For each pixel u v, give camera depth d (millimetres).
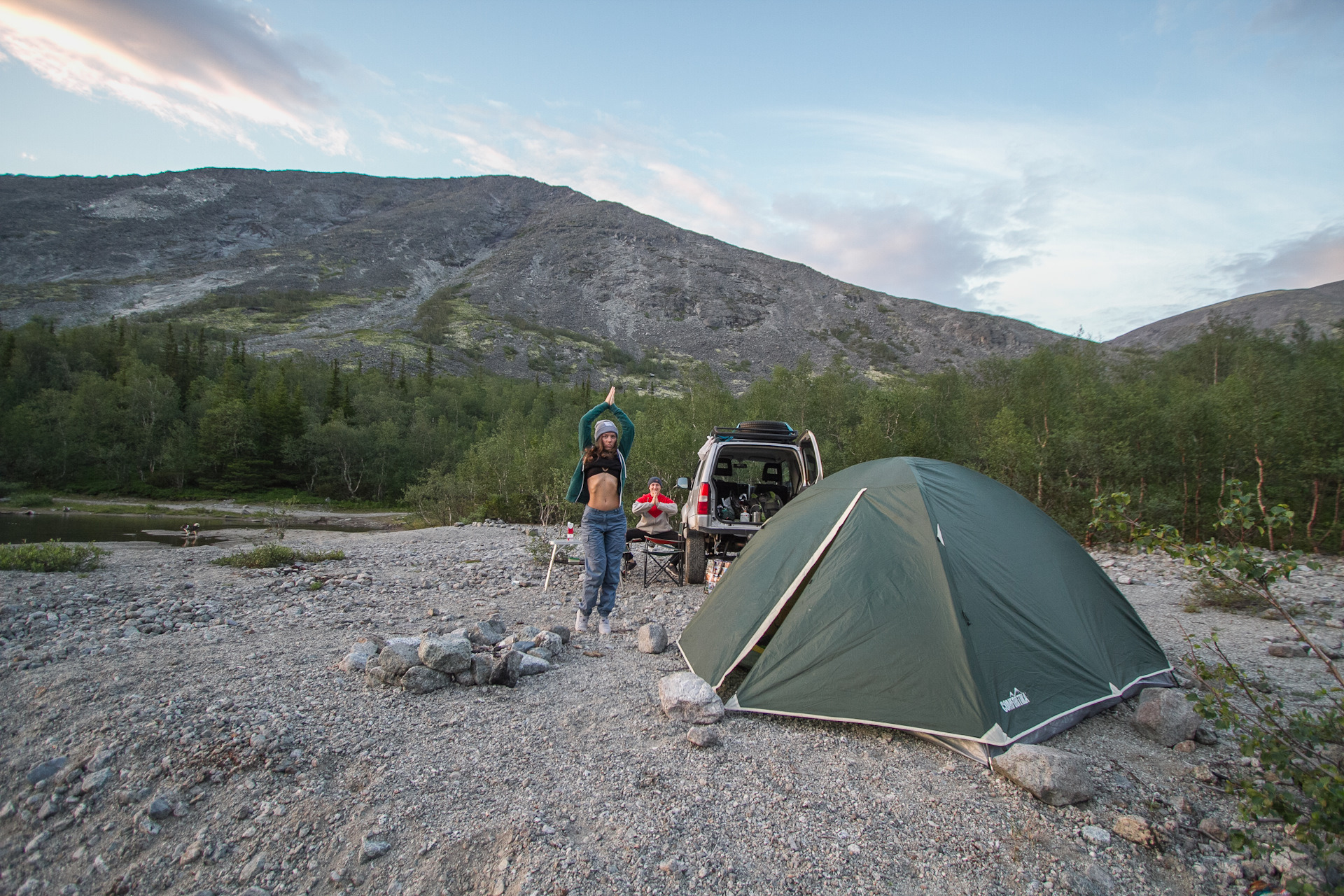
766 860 2572
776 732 3689
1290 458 11953
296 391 67312
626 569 8953
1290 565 2740
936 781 3156
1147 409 13742
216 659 4832
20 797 3145
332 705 3914
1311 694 4051
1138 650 4367
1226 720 2789
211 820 2896
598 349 191000
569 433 36625
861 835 2730
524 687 4324
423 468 58781
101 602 7422
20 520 30141
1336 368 13562
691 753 3416
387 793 3002
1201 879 2488
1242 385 13555
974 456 17672
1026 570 4184
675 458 20422
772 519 5207
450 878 2490
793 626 4090
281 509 47688
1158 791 3082
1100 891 2428
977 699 3432
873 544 4195
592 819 2807
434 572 9734
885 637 3814
